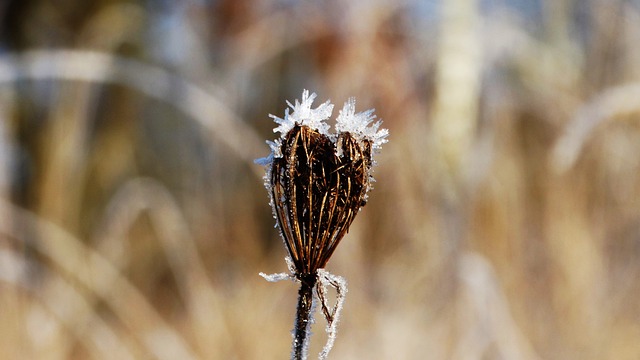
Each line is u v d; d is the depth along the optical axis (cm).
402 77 143
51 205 142
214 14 162
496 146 134
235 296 136
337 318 56
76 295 128
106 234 145
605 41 137
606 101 125
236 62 159
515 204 129
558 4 143
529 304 123
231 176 151
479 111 144
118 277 133
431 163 134
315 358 124
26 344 123
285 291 137
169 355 123
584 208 126
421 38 148
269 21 158
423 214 131
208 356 123
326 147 55
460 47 138
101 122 199
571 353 116
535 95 141
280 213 55
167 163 204
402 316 123
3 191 142
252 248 144
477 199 131
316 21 149
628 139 131
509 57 143
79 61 140
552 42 144
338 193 55
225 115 137
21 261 129
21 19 207
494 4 145
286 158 55
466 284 117
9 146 174
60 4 201
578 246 123
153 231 162
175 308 157
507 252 128
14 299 125
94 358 127
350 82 144
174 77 139
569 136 125
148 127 207
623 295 120
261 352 124
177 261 139
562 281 122
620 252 125
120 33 187
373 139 56
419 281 127
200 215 149
